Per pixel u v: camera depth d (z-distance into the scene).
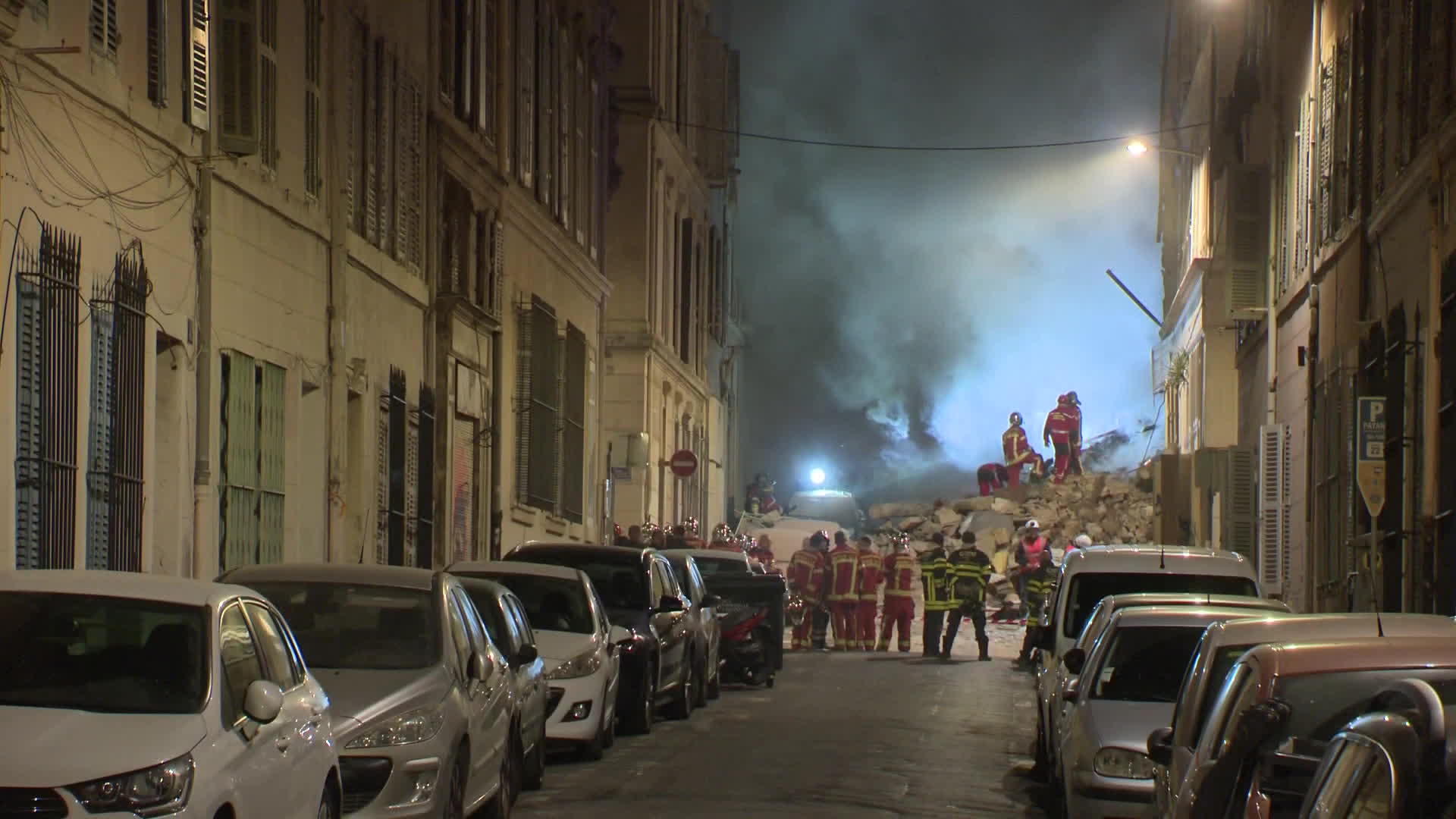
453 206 26.14
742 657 24.89
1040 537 36.59
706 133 49.91
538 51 31.84
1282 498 29.98
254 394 17.77
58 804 7.20
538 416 30.89
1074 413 59.28
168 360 15.73
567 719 16.03
